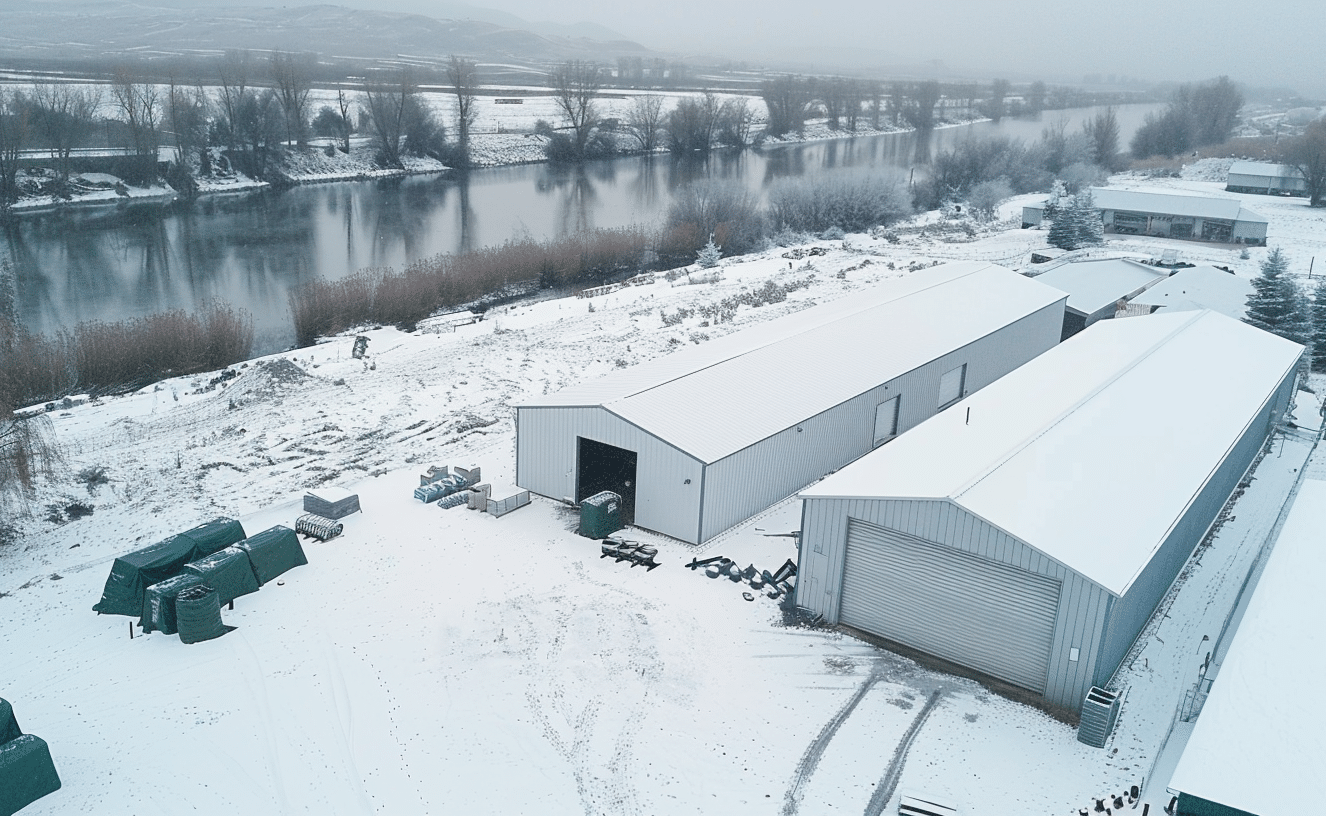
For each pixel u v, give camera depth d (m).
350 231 86.31
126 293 63.34
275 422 37.19
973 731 20.08
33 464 29.42
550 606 24.34
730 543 28.06
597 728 19.84
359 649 22.41
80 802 17.48
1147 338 37.78
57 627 23.17
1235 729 16.88
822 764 18.95
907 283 47.53
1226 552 28.45
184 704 20.33
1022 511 22.14
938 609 22.64
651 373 32.66
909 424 37.41
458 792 18.02
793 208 89.31
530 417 30.33
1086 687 20.61
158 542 26.59
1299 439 37.88
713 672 21.89
